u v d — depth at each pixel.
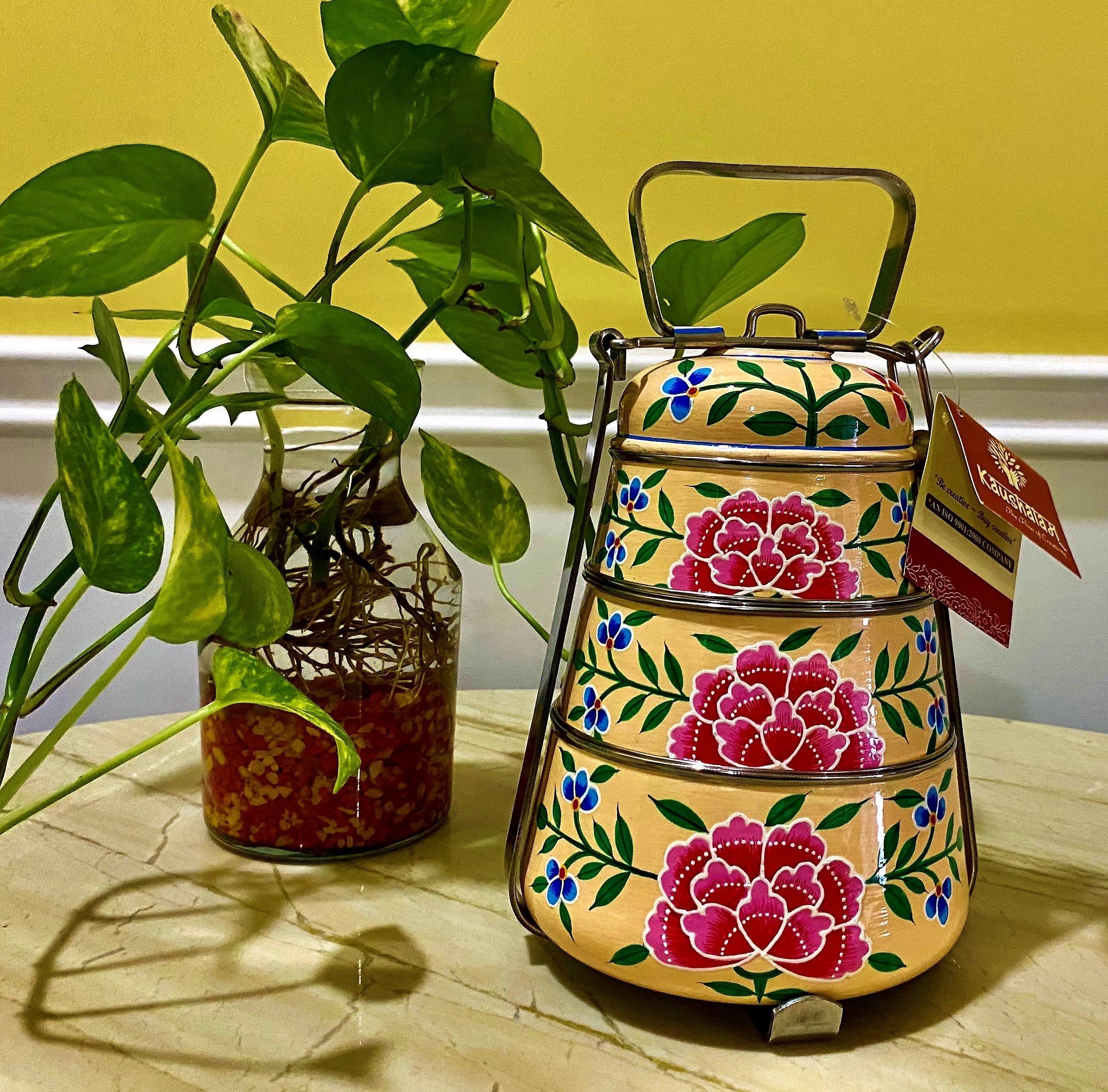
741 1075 0.30
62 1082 0.29
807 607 0.31
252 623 0.33
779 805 0.31
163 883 0.42
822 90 0.65
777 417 0.32
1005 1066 0.31
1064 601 0.70
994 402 0.67
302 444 0.43
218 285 0.42
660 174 0.37
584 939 0.33
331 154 0.65
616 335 0.36
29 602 0.32
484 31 0.37
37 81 0.63
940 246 0.67
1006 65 0.64
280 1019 0.33
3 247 0.31
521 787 0.37
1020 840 0.49
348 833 0.44
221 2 0.62
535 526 0.70
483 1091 0.29
